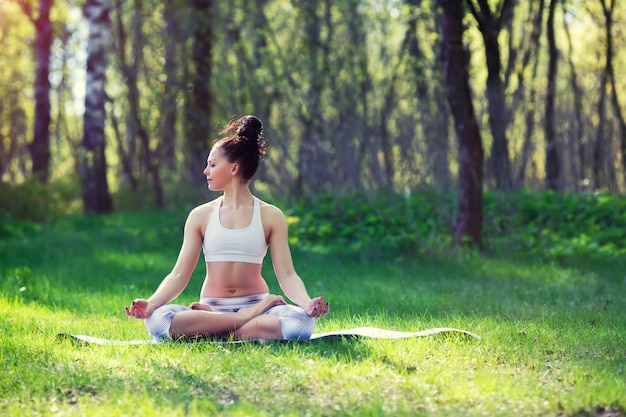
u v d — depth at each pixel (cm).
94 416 407
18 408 423
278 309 579
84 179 2294
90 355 538
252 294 601
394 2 1677
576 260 1179
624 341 588
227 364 502
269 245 606
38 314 737
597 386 451
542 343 580
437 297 852
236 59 2017
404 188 1597
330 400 434
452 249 1236
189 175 2078
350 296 864
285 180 1800
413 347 546
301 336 574
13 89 3419
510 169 1536
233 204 602
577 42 2797
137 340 593
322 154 1741
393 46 1908
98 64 2214
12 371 491
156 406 420
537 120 2319
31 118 3853
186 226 608
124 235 1625
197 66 1962
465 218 1282
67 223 1977
